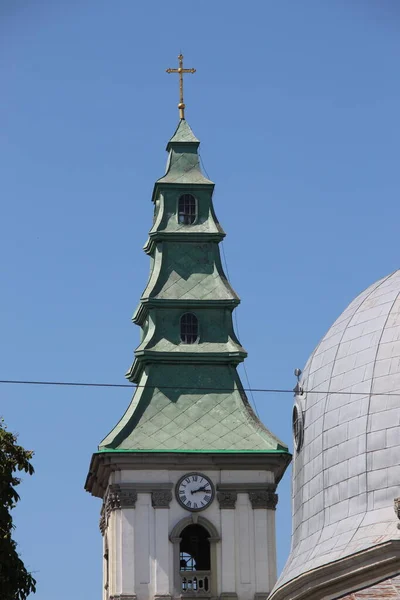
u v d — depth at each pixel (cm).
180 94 14750
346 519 7800
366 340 8025
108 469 13400
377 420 7788
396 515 7512
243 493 13438
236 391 13750
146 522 13312
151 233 14212
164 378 13775
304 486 8238
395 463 7688
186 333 13925
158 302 13912
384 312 8081
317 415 8150
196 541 13438
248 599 13250
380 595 6912
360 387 7900
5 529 8012
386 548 7369
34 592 7988
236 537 13350
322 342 8356
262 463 13425
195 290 14000
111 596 13225
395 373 7831
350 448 7856
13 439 8212
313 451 8150
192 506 13375
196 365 13825
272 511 13438
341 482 7881
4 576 7894
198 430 13525
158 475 13412
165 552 13275
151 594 13188
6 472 8112
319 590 7575
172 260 14150
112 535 13350
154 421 13575
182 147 14562
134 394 13788
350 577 7462
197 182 14338
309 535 8062
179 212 14312
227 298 13938
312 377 8275
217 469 13450
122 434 13488
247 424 13600
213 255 14188
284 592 7831
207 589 13262
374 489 7719
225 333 13925
